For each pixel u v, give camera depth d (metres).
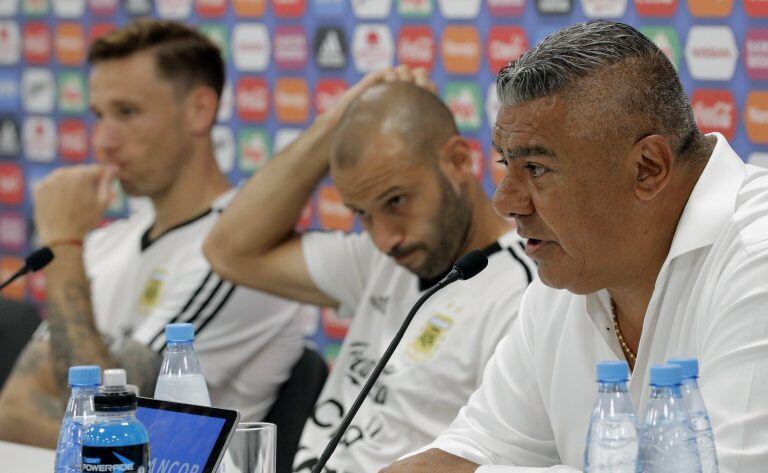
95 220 4.10
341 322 4.94
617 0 4.24
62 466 2.07
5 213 5.81
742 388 1.82
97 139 4.25
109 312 4.30
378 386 3.18
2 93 5.78
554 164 2.00
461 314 3.08
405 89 3.12
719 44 4.09
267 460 1.97
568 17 4.35
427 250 3.11
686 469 1.58
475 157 4.58
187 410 2.01
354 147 3.06
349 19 4.87
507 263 3.11
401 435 3.10
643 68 2.00
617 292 2.19
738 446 1.79
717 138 2.13
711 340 1.93
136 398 1.92
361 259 3.50
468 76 4.58
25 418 3.85
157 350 3.89
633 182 2.01
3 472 2.86
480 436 2.46
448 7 4.61
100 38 4.25
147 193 4.25
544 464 2.45
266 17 5.07
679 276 2.07
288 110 5.07
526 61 2.04
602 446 1.67
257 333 3.96
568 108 1.97
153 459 1.98
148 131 4.17
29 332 4.45
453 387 3.04
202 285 3.97
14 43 5.73
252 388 3.98
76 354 3.83
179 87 4.20
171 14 5.33
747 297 1.88
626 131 1.98
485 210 3.20
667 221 2.06
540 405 2.44
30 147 5.75
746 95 4.06
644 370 2.16
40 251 2.79
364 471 3.12
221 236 3.63
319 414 3.34
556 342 2.37
